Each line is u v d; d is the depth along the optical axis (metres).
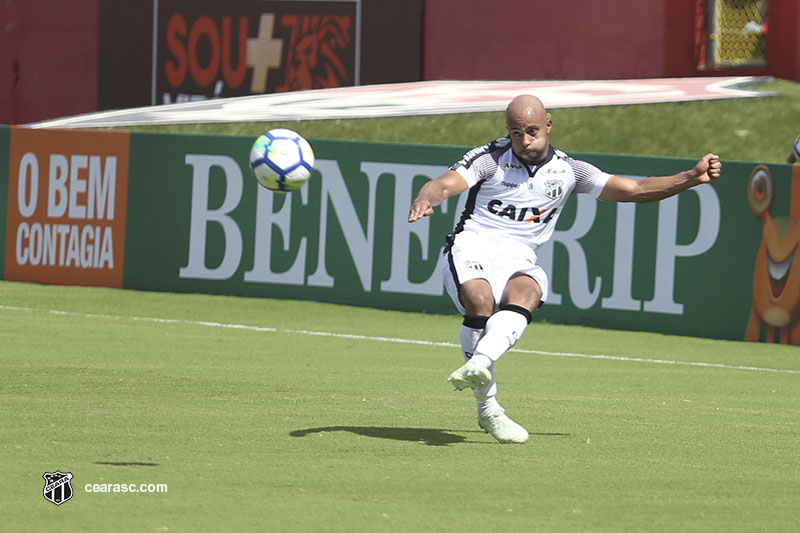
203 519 16.64
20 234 56.06
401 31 99.12
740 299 46.78
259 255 53.00
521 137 22.27
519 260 22.80
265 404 27.69
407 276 50.94
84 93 107.19
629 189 22.66
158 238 54.25
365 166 51.34
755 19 94.00
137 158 54.34
